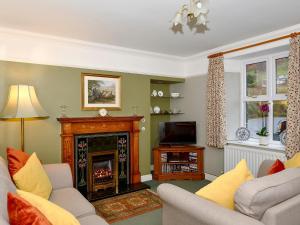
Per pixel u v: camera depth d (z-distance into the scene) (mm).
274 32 3109
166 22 2783
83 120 3473
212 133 4047
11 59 3064
